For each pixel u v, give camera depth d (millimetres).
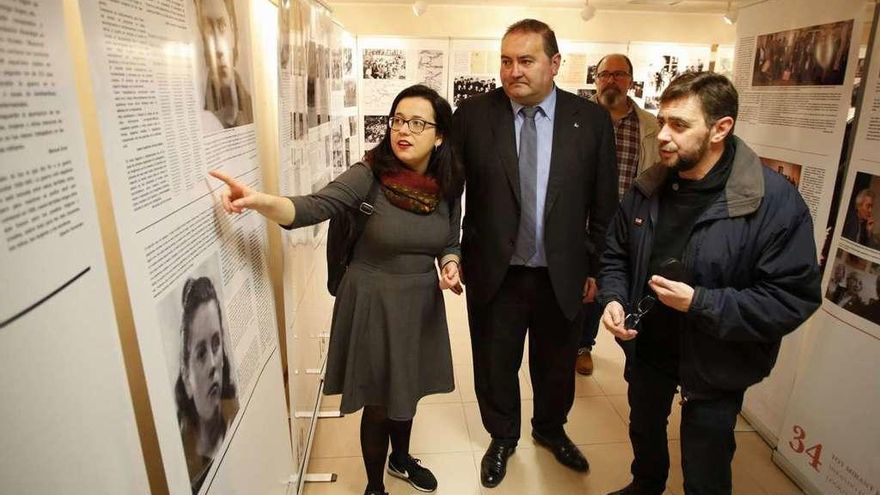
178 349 862
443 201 1591
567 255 1751
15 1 500
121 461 683
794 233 1256
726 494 1482
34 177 524
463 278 1926
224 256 1098
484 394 2004
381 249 1499
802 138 1998
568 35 4820
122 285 942
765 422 2295
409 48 4762
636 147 2627
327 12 2607
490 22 4777
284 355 2016
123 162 700
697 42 4871
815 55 1918
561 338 1907
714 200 1331
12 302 489
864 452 1698
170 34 857
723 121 1253
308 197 1313
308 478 1999
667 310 1511
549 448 2178
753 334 1264
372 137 4934
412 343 1559
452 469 2078
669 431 2328
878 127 1663
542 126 1729
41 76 542
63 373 566
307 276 2158
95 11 640
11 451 488
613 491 1965
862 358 1716
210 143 1033
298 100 1774
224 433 1068
